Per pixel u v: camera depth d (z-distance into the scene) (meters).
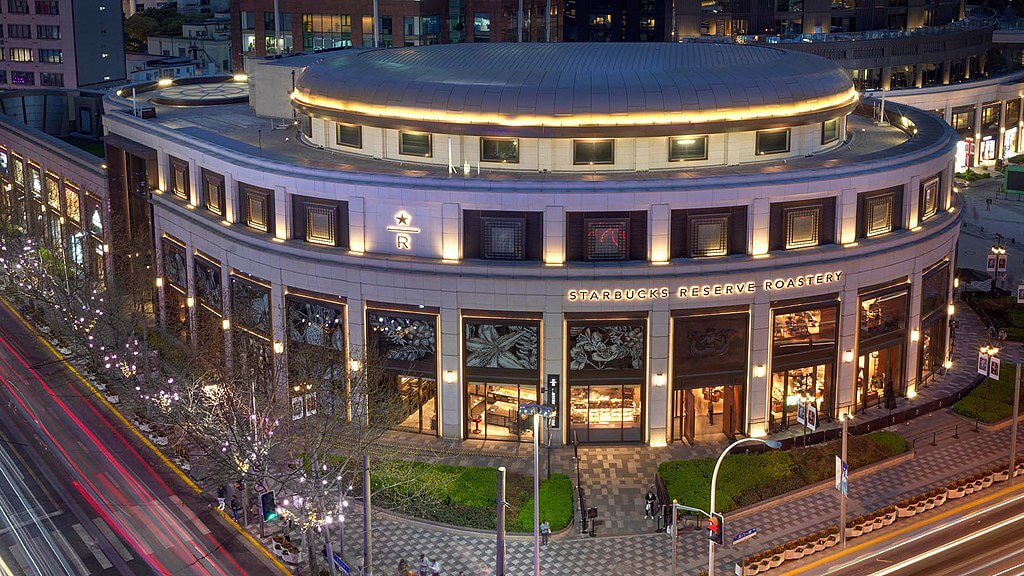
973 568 66.81
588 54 96.25
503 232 80.88
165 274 104.75
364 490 63.78
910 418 88.31
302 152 95.88
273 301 87.94
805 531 72.25
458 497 75.31
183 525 73.62
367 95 90.75
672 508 72.00
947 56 184.25
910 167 87.38
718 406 85.75
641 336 81.50
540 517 72.62
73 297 99.12
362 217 83.31
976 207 157.38
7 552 69.44
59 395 94.56
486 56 96.81
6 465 81.62
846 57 176.00
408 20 194.88
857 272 84.94
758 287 82.00
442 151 89.19
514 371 82.31
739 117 86.62
